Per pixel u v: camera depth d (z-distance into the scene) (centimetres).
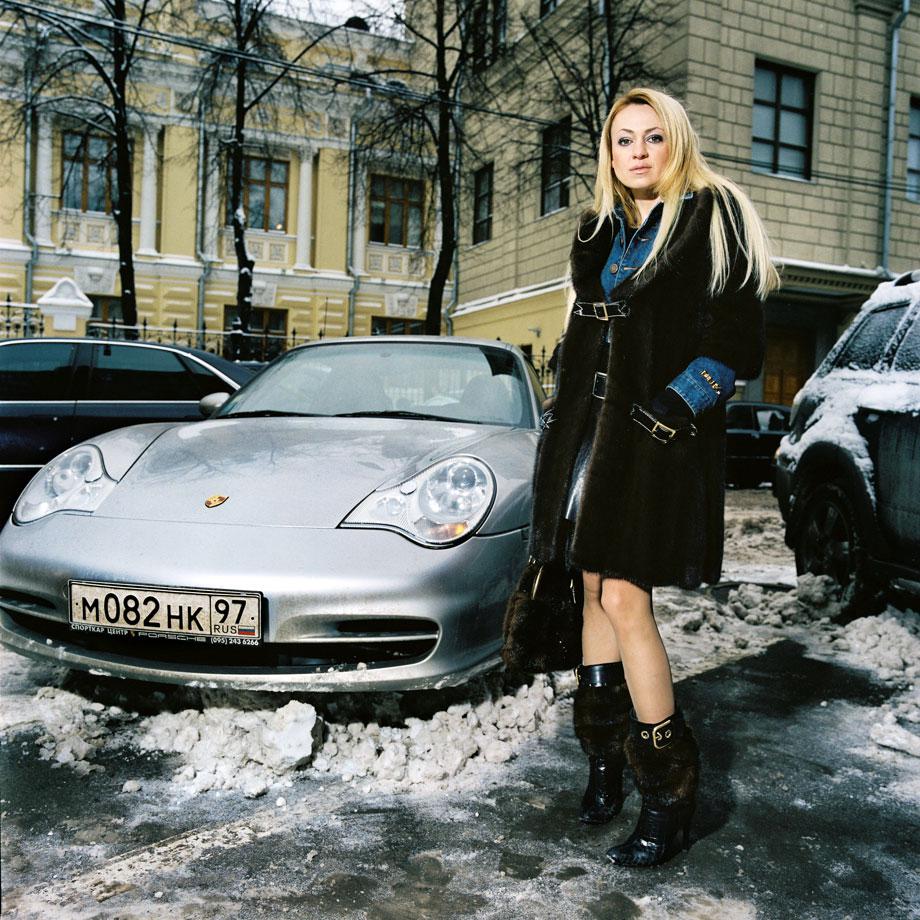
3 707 257
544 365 1702
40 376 522
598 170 189
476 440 281
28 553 246
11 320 1805
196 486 255
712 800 217
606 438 170
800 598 405
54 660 244
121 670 234
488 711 252
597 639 197
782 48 1500
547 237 1822
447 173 1541
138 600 226
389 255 2281
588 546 168
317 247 2203
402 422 310
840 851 192
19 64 1869
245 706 243
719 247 169
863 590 380
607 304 174
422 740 234
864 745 255
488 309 2055
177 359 571
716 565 177
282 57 1584
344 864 180
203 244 2086
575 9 1655
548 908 166
